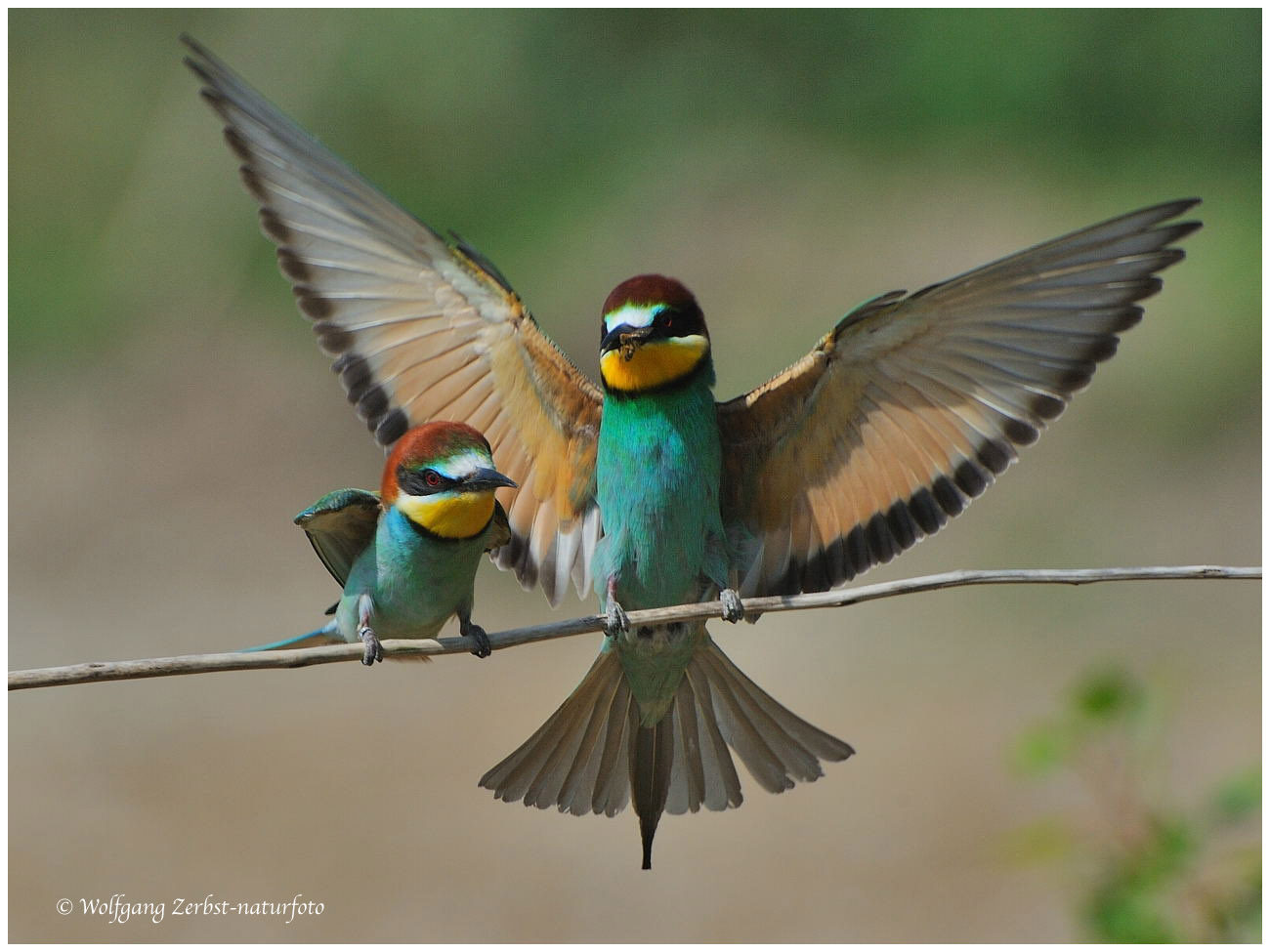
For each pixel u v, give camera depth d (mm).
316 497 17656
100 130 20031
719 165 20109
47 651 14836
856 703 13320
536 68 20266
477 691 14023
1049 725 6352
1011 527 15211
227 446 18266
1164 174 18969
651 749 6453
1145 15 19422
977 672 13570
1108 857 6223
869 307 5746
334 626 6211
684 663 6375
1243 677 12781
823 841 11266
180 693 14180
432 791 12281
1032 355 5695
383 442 6164
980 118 20031
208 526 17281
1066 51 19688
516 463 6363
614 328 6121
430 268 6113
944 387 5859
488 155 20125
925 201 19406
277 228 5977
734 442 6234
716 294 18859
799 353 17625
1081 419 16047
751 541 6328
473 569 6027
